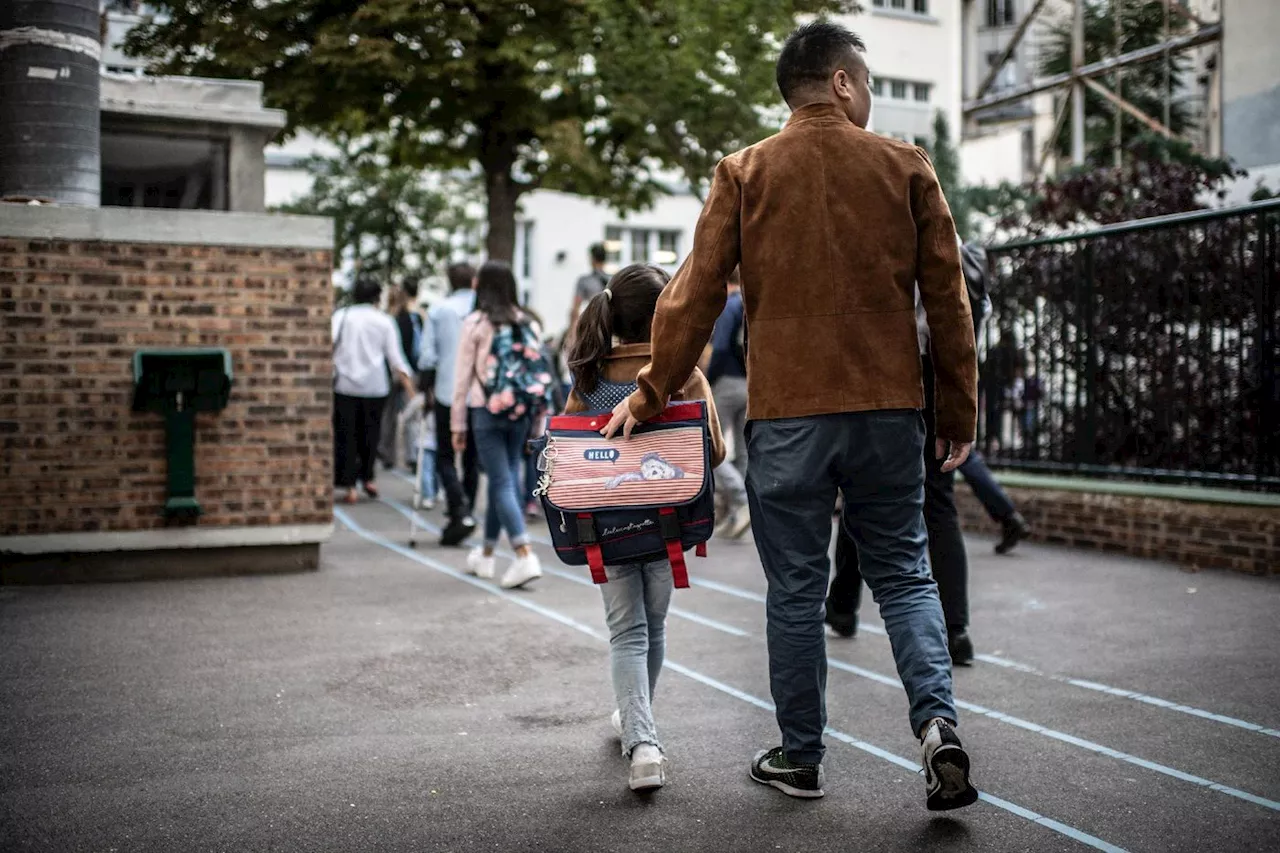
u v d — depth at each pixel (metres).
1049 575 7.03
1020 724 4.12
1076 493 8.17
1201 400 7.50
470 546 8.62
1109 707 4.31
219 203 8.62
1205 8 16.75
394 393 14.92
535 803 3.40
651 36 15.27
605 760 3.79
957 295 3.23
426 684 4.73
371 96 17.42
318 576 7.23
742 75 14.68
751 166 3.30
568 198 35.81
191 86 8.00
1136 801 3.36
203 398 6.99
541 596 6.60
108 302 6.88
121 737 4.03
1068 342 8.55
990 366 9.32
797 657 3.35
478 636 5.58
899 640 3.21
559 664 5.05
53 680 4.76
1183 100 17.28
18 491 6.74
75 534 6.85
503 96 17.84
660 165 18.53
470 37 17.02
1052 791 3.45
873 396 3.18
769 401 3.25
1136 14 18.08
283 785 3.55
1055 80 19.27
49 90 7.20
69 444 6.82
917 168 3.24
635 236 36.69
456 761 3.78
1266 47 15.15
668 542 3.47
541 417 9.87
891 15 28.00
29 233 6.73
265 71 17.33
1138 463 8.01
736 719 4.24
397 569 7.52
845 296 3.19
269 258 7.21
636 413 3.46
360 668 4.97
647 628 3.82
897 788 3.50
